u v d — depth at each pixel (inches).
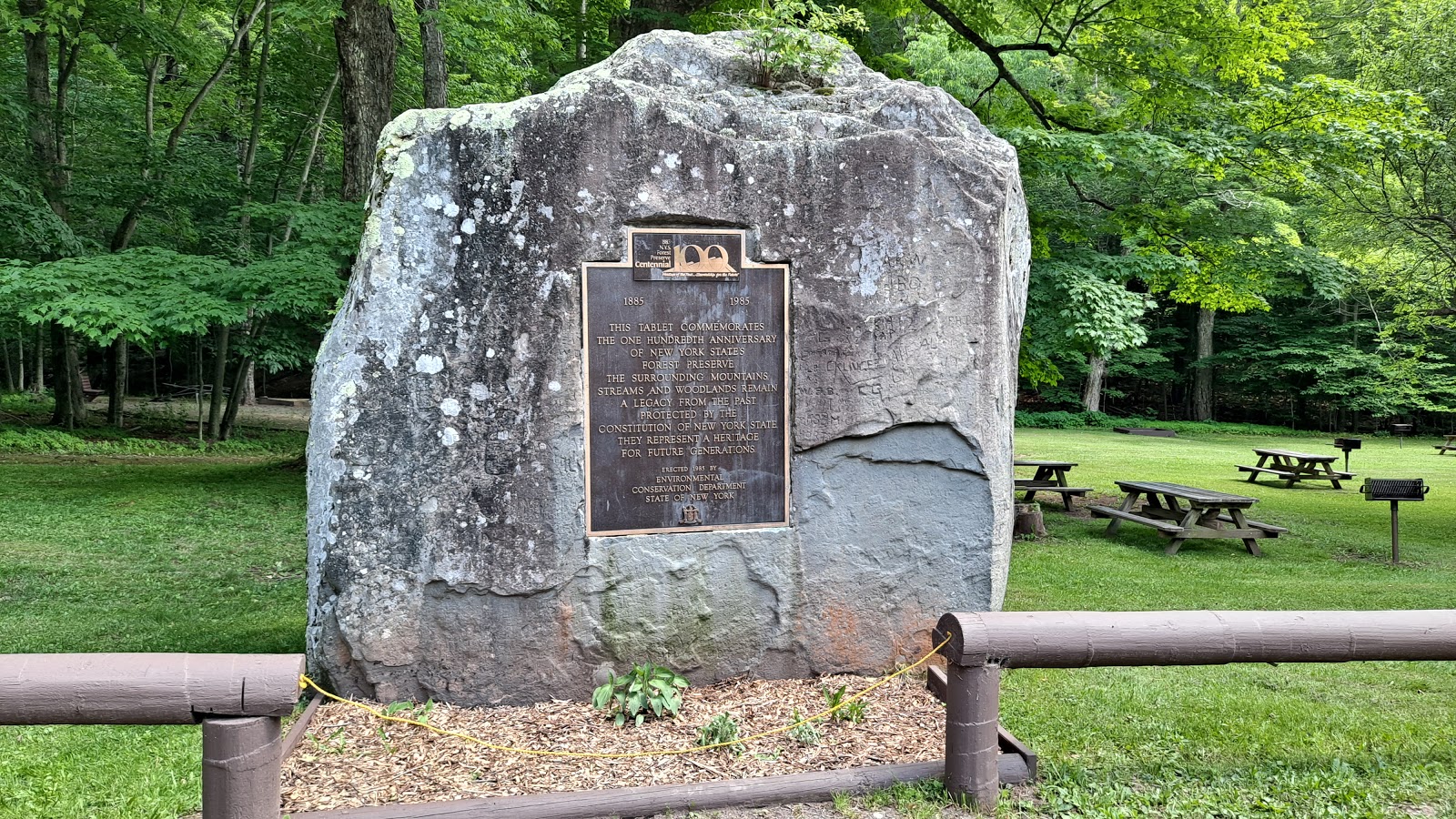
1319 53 684.1
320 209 491.5
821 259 195.5
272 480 541.3
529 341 182.7
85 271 446.0
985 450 203.5
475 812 138.7
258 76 730.2
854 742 169.8
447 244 179.6
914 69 841.5
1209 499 387.9
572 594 186.7
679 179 188.5
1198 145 423.8
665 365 189.5
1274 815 146.5
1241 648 152.9
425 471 179.8
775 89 212.2
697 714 180.9
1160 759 167.5
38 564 326.0
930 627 204.1
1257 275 545.6
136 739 176.2
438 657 182.5
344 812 136.3
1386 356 1104.2
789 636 198.5
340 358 177.9
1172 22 469.7
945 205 200.1
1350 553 399.9
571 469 185.5
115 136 734.5
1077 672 223.1
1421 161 449.1
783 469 196.7
